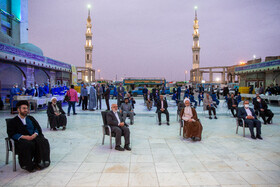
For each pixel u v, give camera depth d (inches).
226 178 116.0
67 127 263.4
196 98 786.8
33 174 121.4
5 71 508.4
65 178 115.8
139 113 398.3
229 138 209.9
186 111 214.2
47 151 131.5
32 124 138.9
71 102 364.5
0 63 482.9
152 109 470.0
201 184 108.6
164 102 288.7
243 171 126.0
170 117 357.1
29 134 134.0
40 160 128.5
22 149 122.1
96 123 291.3
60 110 252.7
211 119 331.0
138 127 267.1
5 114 361.1
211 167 132.3
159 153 161.0
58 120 242.2
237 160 145.6
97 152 163.3
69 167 132.0
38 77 636.1
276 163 139.9
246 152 164.1
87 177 117.0
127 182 110.5
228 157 151.9
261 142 194.7
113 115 182.1
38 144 128.9
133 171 125.5
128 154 158.4
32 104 427.2
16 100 354.6
